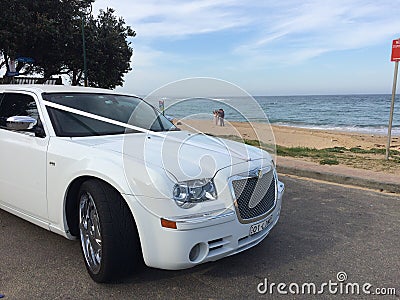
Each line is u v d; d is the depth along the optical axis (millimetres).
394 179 6641
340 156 10211
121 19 23266
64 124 3615
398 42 8375
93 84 22047
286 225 4512
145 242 2703
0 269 3229
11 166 3809
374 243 3990
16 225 4258
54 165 3268
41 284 2986
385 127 33000
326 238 4109
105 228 2754
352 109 61750
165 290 2928
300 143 16672
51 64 20078
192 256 2740
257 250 3750
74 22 19594
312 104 80500
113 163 2859
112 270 2836
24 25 16328
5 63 19484
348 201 5641
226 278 3146
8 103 4242
